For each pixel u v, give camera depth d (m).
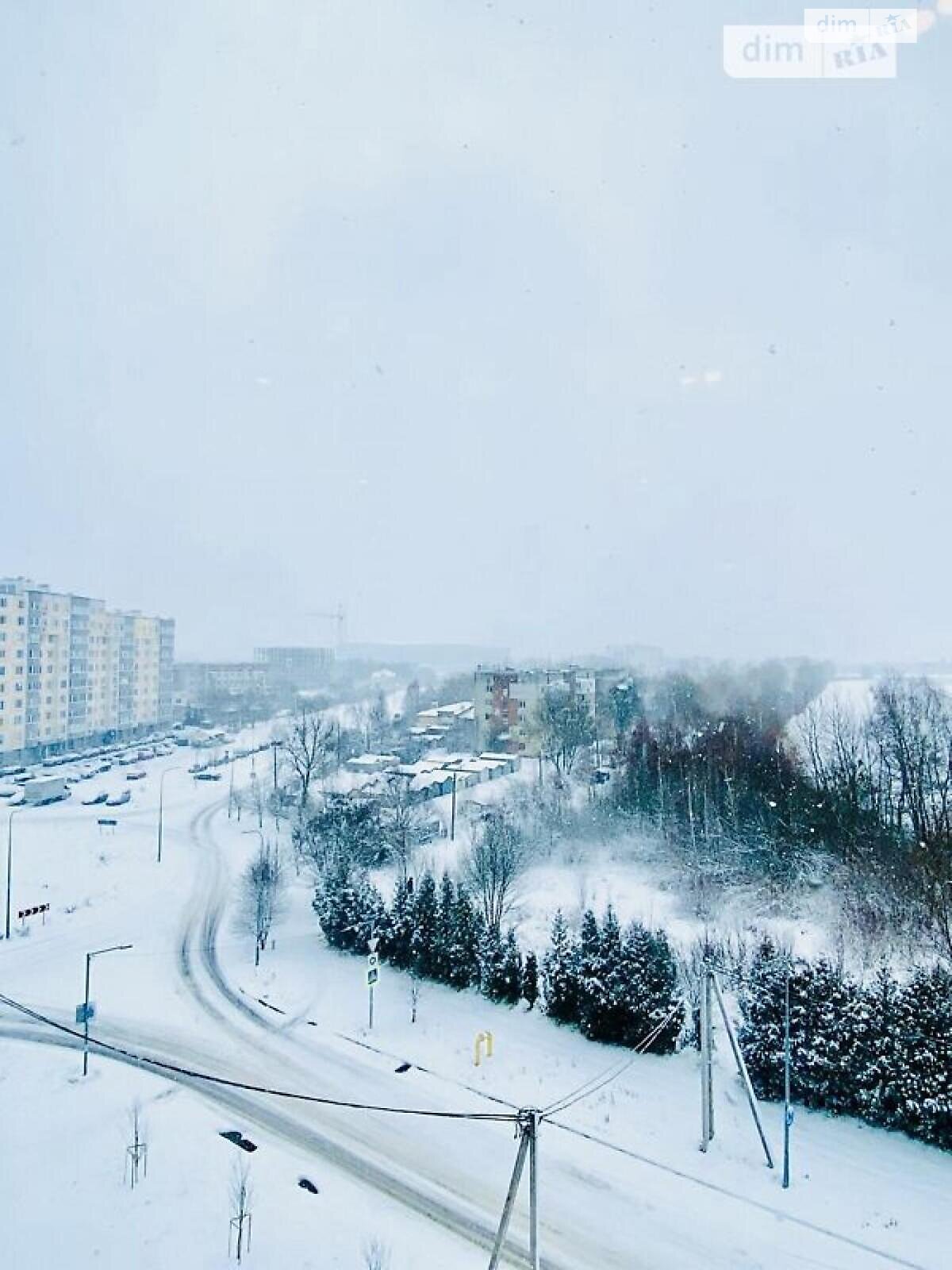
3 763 84.50
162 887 48.19
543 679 91.38
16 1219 19.09
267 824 64.44
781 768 56.62
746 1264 18.67
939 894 38.34
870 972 32.25
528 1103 25.59
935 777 52.97
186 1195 20.23
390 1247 18.73
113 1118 23.78
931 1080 23.23
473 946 34.88
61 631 94.56
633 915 41.09
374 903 38.66
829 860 45.97
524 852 49.50
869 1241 19.41
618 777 63.16
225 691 153.88
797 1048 25.58
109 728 106.31
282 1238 18.83
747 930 38.75
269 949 38.91
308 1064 27.81
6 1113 23.88
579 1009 30.48
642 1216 20.28
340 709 134.25
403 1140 23.52
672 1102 25.77
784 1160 21.75
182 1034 29.77
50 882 48.00
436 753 88.56
